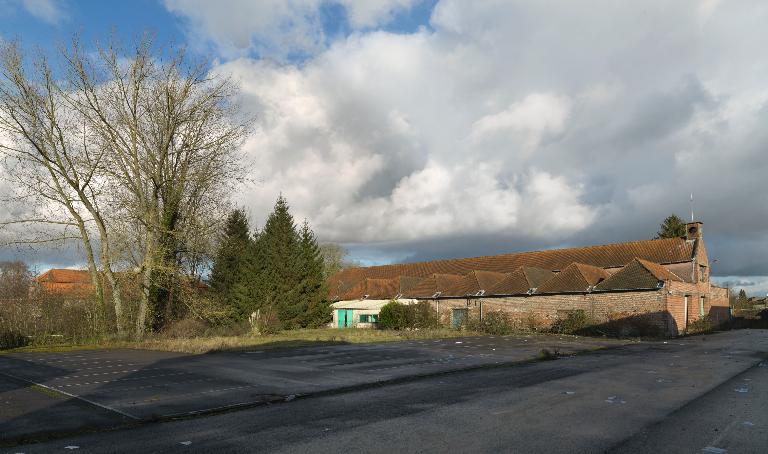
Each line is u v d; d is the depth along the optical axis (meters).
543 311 38.84
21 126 24.94
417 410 9.36
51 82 25.48
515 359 17.95
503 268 51.28
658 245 43.56
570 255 47.97
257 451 6.79
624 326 33.75
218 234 30.48
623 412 9.09
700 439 7.29
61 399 10.52
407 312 40.09
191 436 7.60
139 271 26.77
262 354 19.91
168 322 30.81
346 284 59.81
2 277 30.06
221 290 43.09
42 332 24.98
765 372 14.55
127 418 8.76
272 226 46.69
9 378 13.58
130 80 27.70
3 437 7.49
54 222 25.91
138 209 27.61
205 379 13.26
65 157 26.20
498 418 8.65
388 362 17.06
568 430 7.80
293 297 44.50
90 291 27.23
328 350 21.53
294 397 10.79
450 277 49.59
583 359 18.23
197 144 29.05
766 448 6.85
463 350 21.53
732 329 46.22
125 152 27.84
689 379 13.16
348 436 7.52
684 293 35.75
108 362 17.19
